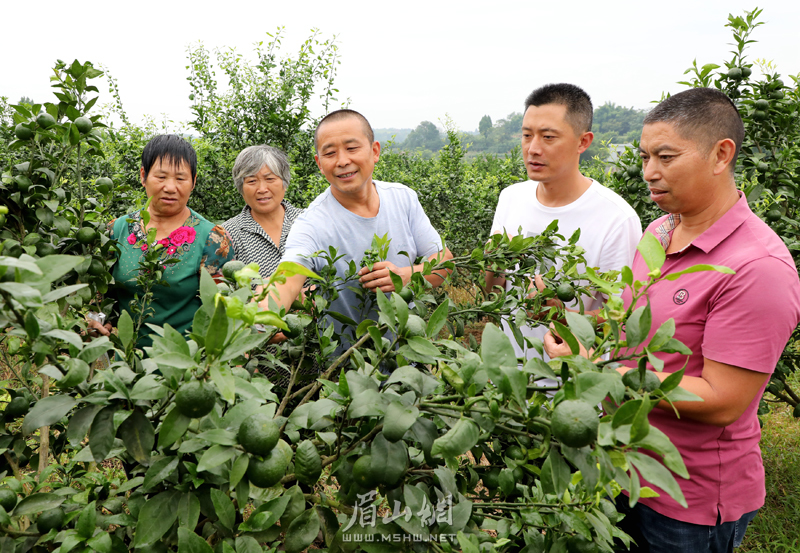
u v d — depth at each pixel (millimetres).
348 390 1071
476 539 1119
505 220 2984
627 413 797
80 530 1022
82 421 972
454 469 952
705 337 1761
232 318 843
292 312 1918
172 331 896
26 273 843
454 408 996
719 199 1863
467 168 8914
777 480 3742
